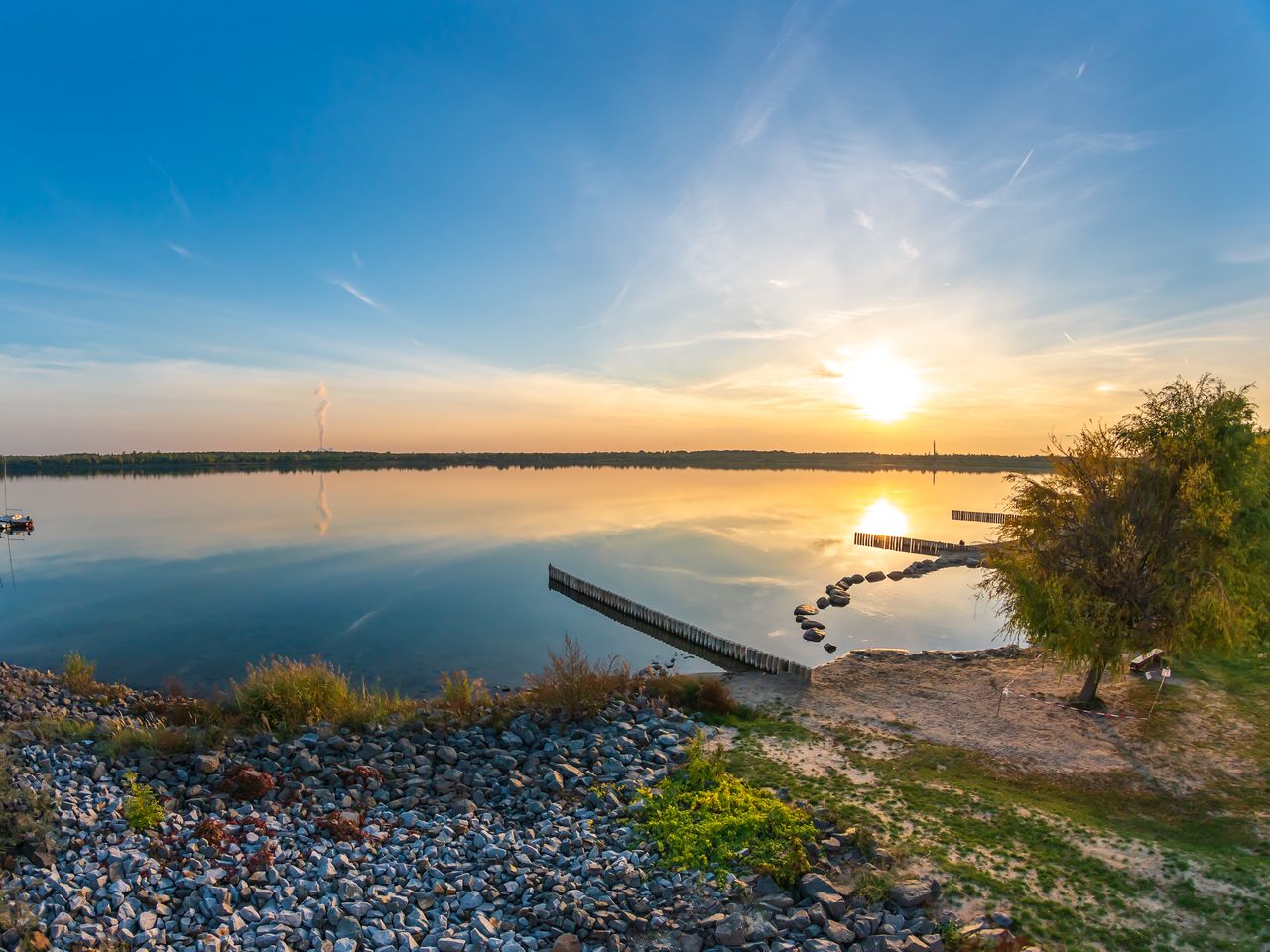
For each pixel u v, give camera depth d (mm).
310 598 43156
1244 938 9969
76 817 12359
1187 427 20328
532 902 11234
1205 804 15656
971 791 15484
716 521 87562
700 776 15586
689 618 41281
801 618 40938
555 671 21609
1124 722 20797
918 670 27750
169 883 10938
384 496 119375
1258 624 21500
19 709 21672
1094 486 21234
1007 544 23656
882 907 10727
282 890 11008
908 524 86750
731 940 10000
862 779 16266
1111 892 11086
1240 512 19750
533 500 115000
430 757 17000
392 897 10945
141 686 27406
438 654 32719
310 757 15875
